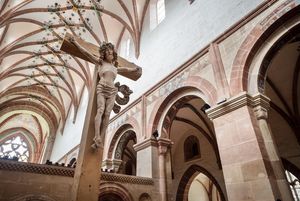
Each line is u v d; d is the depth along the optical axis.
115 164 12.08
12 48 18.02
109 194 7.26
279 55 9.11
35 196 5.62
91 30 17.70
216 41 7.98
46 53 20.50
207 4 9.30
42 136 31.67
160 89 10.14
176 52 10.16
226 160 5.98
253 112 6.06
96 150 3.95
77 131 20.48
